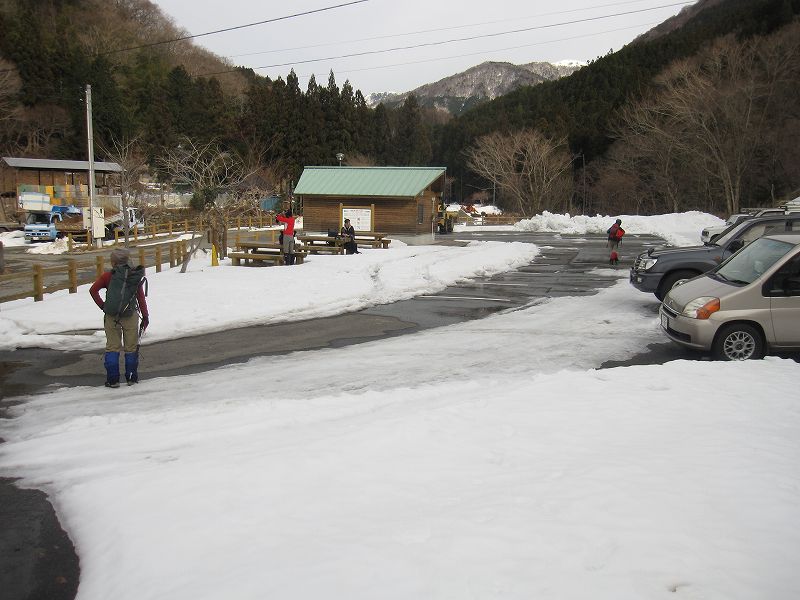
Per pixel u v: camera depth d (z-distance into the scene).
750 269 9.05
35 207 45.91
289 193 63.28
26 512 4.42
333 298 14.91
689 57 58.59
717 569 3.10
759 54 47.62
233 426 6.02
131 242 35.72
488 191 94.50
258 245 21.62
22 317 12.09
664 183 59.94
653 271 12.67
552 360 9.08
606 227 43.47
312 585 3.06
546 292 16.00
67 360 9.43
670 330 9.21
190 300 13.82
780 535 3.42
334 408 6.54
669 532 3.44
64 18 73.62
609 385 6.66
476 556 3.24
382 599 2.92
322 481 4.31
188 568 3.35
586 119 76.00
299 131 70.06
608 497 3.87
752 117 48.81
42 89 59.66
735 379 6.84
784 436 5.04
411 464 4.54
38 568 3.71
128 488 4.47
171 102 66.62
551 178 63.84
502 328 11.54
